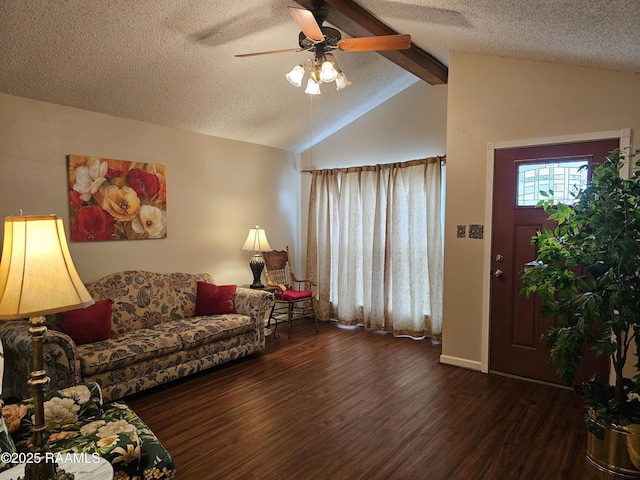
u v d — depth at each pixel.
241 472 2.19
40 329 1.38
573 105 3.18
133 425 1.91
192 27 2.92
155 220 4.12
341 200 5.32
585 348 3.17
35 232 1.42
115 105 3.66
